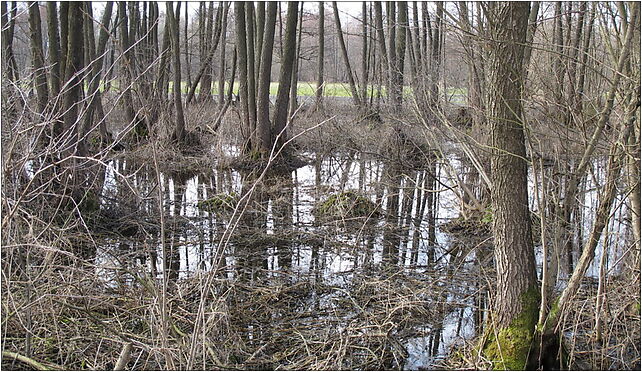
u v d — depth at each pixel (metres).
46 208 7.71
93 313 5.95
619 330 5.84
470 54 7.29
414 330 6.39
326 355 5.64
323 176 15.74
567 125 5.59
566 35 6.37
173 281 7.30
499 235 5.23
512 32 4.99
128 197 10.79
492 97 5.12
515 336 5.14
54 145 5.74
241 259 8.73
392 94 17.09
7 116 6.38
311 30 30.94
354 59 31.05
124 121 19.14
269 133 17.41
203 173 16.08
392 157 16.38
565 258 7.76
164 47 19.69
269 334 6.20
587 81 6.00
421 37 20.78
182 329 5.87
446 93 11.08
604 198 4.89
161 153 16.20
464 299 7.20
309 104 22.83
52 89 10.30
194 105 22.75
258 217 11.14
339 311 6.81
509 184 5.13
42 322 5.41
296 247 9.38
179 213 11.40
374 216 11.26
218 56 28.50
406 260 8.83
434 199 13.06
